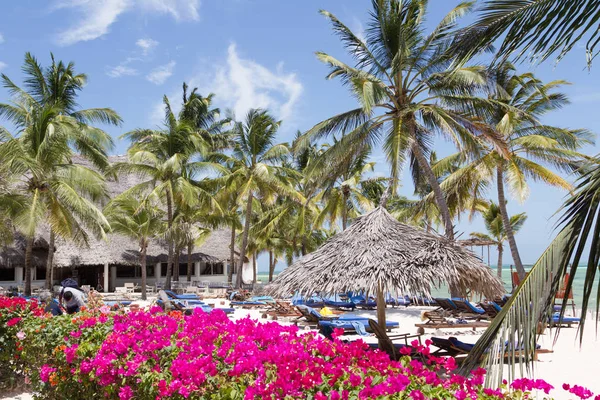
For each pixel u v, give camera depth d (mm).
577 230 3238
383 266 7781
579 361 9844
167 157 30031
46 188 21234
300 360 3617
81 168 22969
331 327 11617
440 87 18234
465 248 8453
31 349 6219
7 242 22422
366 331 12766
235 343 4211
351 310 20312
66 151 21344
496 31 4176
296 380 3186
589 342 12047
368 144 19453
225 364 3797
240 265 30938
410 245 8250
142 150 29641
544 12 3945
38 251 30000
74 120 23266
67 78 27906
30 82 27047
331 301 20625
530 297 3326
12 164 18891
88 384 4855
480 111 18016
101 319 5738
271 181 30000
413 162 22922
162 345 4387
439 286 7953
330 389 3186
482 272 8031
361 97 16641
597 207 3195
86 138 24875
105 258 32062
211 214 33625
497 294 8242
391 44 18047
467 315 16203
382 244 8312
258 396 3199
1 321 7176
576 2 3750
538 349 10398
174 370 3719
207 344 4234
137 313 5898
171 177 29406
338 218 34562
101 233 23109
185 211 33594
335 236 9219
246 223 31266
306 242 43375
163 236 31344
